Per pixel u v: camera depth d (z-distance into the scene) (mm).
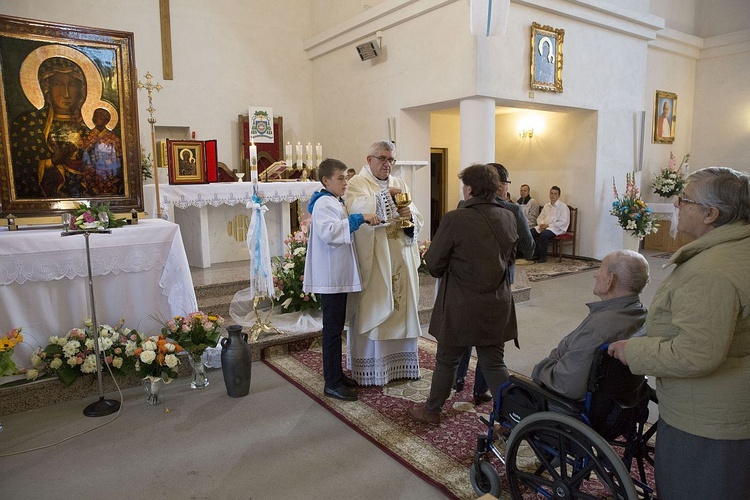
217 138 9453
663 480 1654
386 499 2379
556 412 1972
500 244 2631
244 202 5695
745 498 1516
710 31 10711
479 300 2617
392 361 3680
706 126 10852
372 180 3461
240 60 9570
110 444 2875
